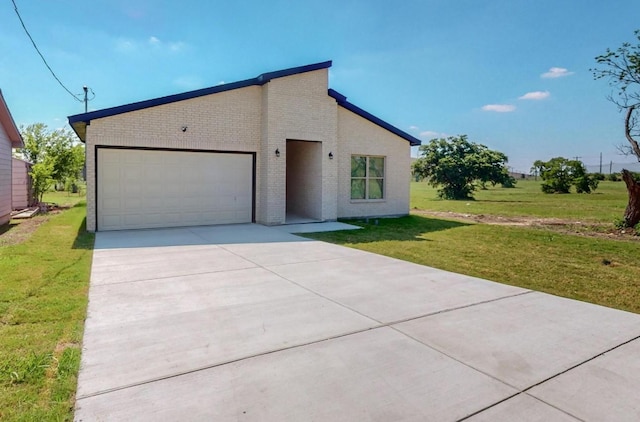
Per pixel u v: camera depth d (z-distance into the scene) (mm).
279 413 2439
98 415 2389
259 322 4008
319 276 5930
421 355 3287
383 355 3281
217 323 3965
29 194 17578
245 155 12102
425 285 5508
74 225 11633
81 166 21609
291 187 14891
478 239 9742
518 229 11547
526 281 5855
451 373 2980
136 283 5402
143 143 10406
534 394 2701
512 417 2428
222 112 11445
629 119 11312
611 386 2822
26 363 2982
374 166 14742
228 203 11961
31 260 6695
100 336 3604
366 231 10992
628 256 7734
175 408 2480
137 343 3461
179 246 8289
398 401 2590
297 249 8141
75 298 4676
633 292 5324
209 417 2389
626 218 11320
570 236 10219
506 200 25250
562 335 3758
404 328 3893
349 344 3496
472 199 26984
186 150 11227
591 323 4098
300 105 12289
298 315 4223
